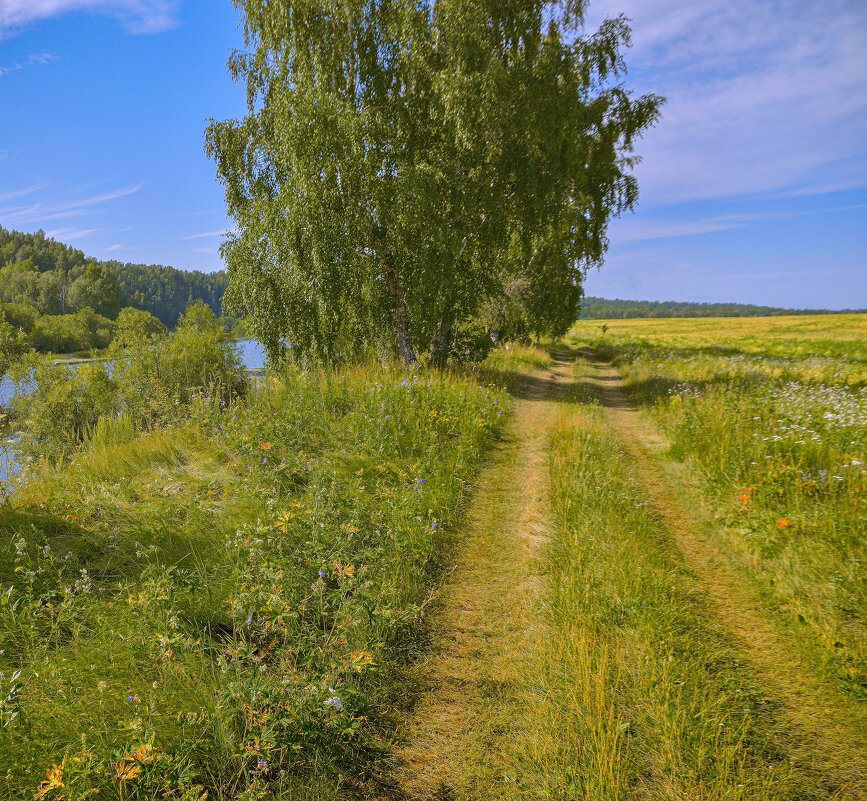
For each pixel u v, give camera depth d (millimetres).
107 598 3914
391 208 13953
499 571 4918
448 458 7930
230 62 15664
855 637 3742
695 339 42469
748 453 6918
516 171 15016
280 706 2920
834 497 5559
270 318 16000
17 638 3361
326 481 6488
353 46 14000
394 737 3031
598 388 17000
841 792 2639
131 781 2404
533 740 2965
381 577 4512
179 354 12758
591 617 4031
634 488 6941
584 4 16109
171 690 2994
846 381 14578
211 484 6309
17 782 2369
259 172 15609
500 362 19609
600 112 17453
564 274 23234
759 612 4195
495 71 13211
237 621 3770
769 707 3201
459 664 3643
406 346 15734
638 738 2953
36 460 9039
